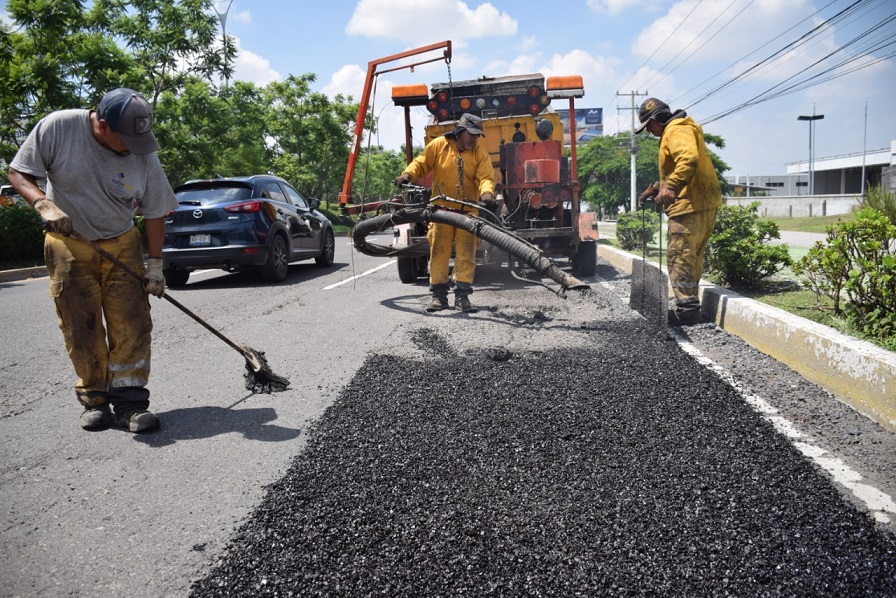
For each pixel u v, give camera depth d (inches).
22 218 619.2
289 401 165.9
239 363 203.9
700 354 200.2
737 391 161.8
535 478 116.1
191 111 837.2
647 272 252.1
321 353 213.9
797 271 234.2
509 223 364.8
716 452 125.5
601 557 92.1
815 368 168.1
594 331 231.9
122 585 90.7
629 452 126.2
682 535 97.0
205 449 136.2
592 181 2522.1
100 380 149.3
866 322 193.9
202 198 388.5
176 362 207.2
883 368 140.4
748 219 297.7
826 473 118.2
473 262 283.4
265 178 431.5
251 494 115.9
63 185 135.5
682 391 160.6
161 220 150.3
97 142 136.3
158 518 108.5
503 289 347.3
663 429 137.0
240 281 422.9
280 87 1509.6
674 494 109.2
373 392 166.9
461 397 160.1
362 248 309.6
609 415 145.3
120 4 793.6
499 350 197.9
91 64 675.4
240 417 154.9
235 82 1017.5
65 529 105.6
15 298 391.5
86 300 142.5
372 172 2256.4
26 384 188.4
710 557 91.7
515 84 406.6
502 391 163.6
